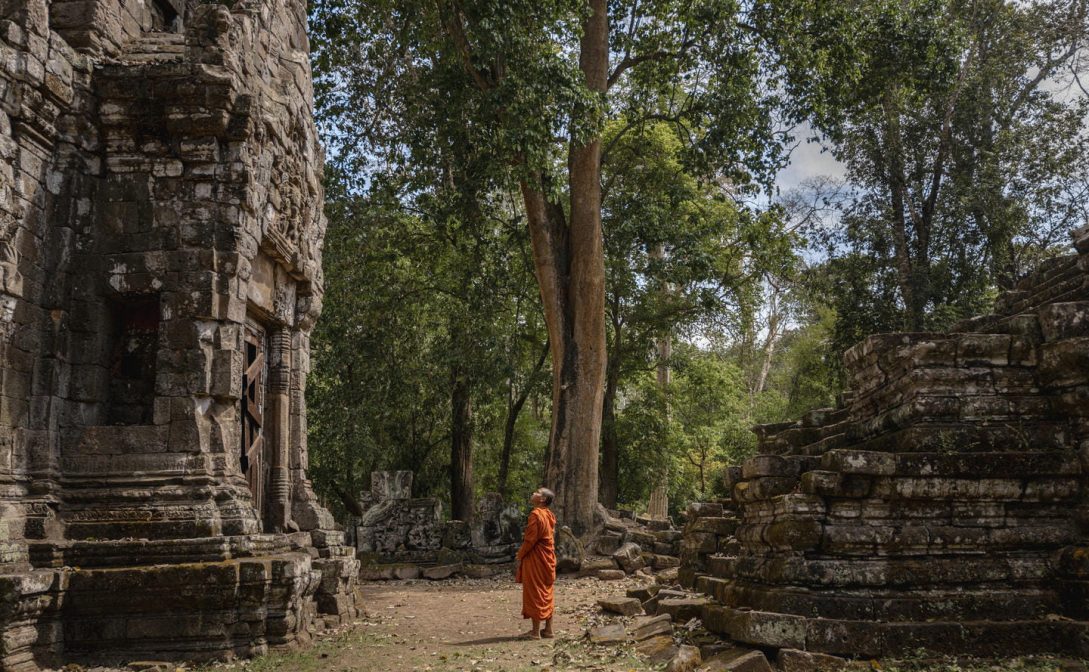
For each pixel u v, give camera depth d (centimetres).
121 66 973
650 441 3039
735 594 818
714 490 3625
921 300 2498
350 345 2503
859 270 2620
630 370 2952
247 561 836
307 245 1264
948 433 771
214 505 893
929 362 808
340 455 2562
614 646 877
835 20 2114
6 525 823
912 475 749
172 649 809
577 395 2142
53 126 937
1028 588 736
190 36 995
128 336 995
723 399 3331
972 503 756
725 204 2853
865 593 729
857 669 677
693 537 1205
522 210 2881
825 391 3434
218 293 945
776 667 707
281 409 1218
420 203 2234
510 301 2802
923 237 2591
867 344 916
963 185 2478
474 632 1059
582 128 1869
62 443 907
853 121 2583
